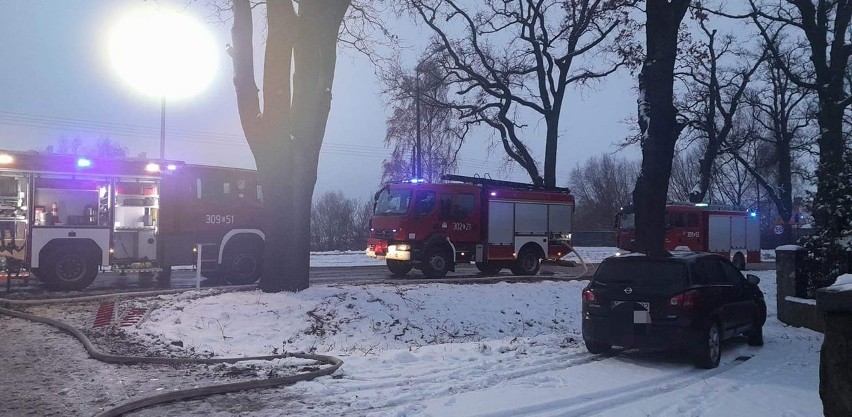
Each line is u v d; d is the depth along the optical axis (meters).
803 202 14.70
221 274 17.64
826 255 13.99
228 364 8.81
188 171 16.98
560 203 23.64
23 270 15.19
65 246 15.52
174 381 7.72
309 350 10.83
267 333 11.88
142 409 6.63
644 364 9.53
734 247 32.88
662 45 15.77
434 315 14.62
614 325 9.52
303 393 7.28
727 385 8.34
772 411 7.07
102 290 15.72
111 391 7.25
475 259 21.22
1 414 6.39
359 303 13.89
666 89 15.77
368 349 11.29
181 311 12.38
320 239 61.06
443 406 6.85
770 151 53.59
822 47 23.33
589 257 36.22
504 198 21.94
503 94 32.94
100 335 10.50
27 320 11.73
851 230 13.50
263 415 6.45
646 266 9.73
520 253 22.39
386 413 6.52
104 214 16.03
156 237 16.61
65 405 6.72
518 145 33.72
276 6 13.77
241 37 13.77
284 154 13.99
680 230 31.42
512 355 9.93
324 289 14.25
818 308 4.16
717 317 9.71
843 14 23.02
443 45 32.72
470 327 14.69
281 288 14.01
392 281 17.61
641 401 7.42
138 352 9.48
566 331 15.59
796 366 9.70
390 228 20.14
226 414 6.48
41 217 15.37
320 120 14.26
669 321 9.21
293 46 14.13
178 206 16.80
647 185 15.76
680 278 9.45
